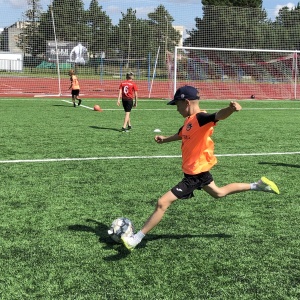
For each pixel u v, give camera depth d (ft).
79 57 110.73
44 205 16.46
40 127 36.68
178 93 11.99
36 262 11.59
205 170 12.00
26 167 22.52
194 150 11.93
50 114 46.09
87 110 51.06
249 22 107.04
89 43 112.88
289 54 92.22
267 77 89.04
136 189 18.95
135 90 35.60
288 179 21.21
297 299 9.99
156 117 45.85
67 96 72.74
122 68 114.62
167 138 13.14
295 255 12.42
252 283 10.70
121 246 12.76
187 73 88.22
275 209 16.55
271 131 37.27
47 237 13.34
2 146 27.99
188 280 10.79
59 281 10.59
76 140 30.89
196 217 15.51
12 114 45.19
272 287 10.52
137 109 53.67
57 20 108.78
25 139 30.78
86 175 21.18
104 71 112.06
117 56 117.70
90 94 78.54
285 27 105.81
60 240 13.12
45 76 114.42
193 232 14.08
